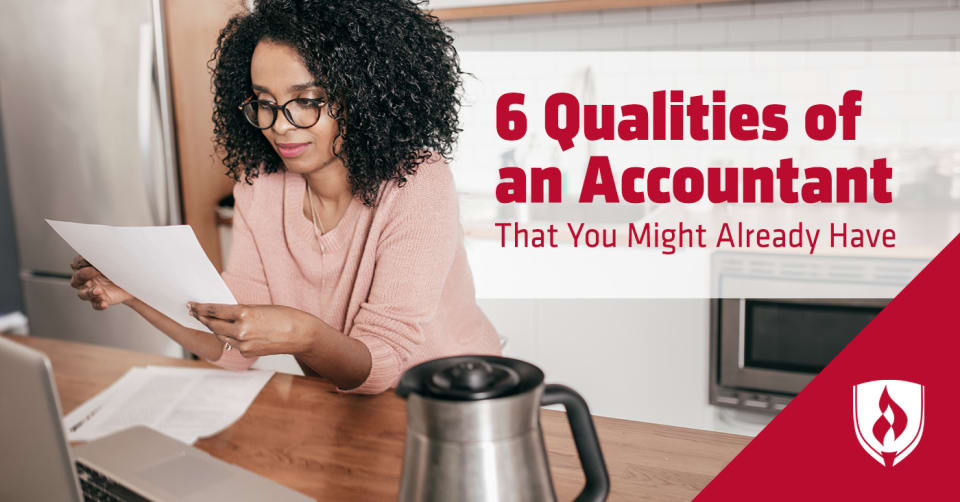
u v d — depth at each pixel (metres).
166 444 0.94
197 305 0.96
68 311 2.79
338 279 1.31
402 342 1.16
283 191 1.35
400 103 1.19
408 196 1.23
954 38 2.47
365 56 1.13
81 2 2.51
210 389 1.17
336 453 0.96
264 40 1.13
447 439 0.56
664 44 2.77
